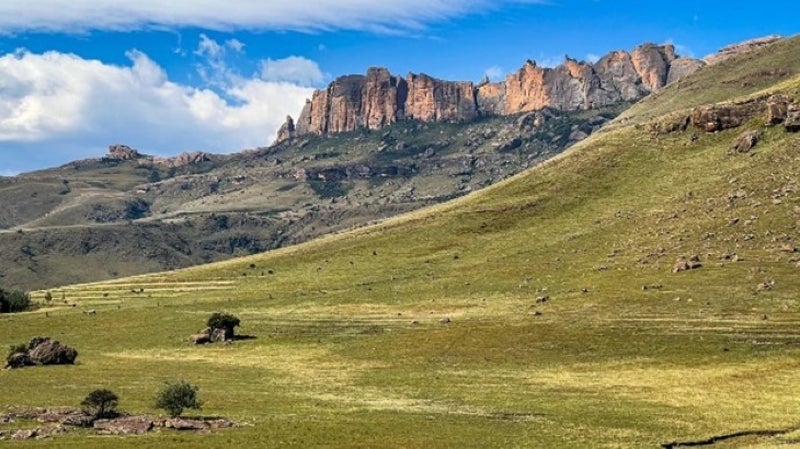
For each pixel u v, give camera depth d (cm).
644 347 9775
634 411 7400
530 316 11812
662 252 14325
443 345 10856
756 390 7925
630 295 12031
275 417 7275
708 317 10481
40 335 13725
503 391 8494
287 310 14638
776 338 9469
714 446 6362
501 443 6344
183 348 12306
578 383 8706
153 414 7412
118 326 14162
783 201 15138
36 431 6438
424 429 6800
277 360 10988
